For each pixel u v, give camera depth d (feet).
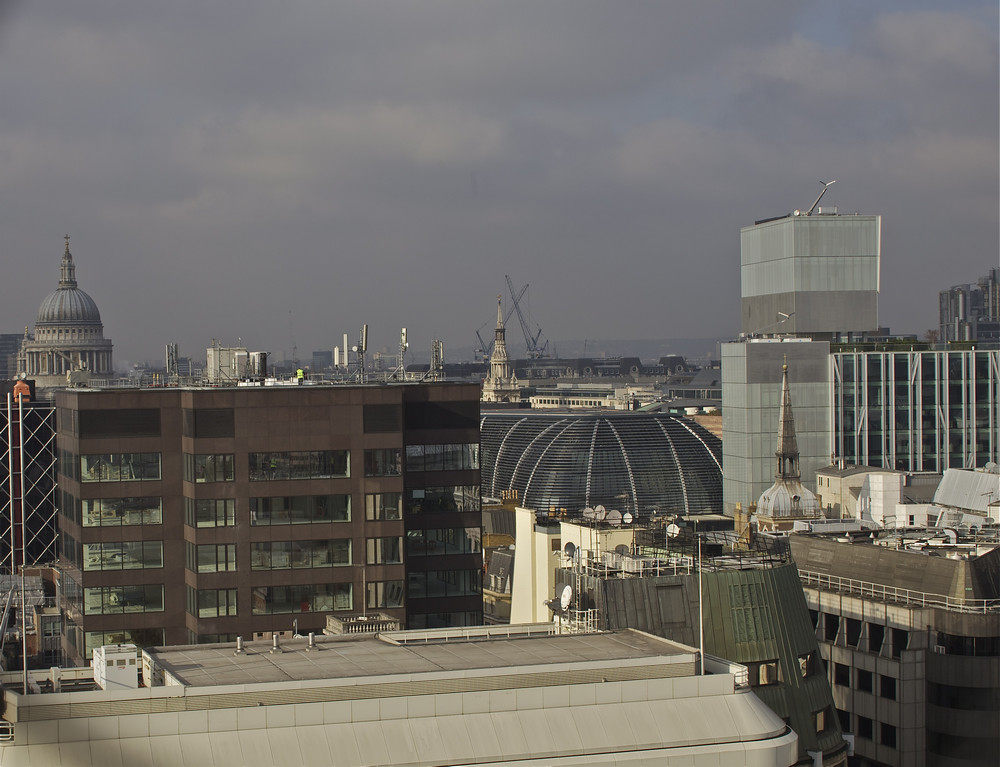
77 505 455.63
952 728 400.88
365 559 458.50
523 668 253.24
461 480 483.92
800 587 355.36
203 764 228.02
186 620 455.63
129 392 453.99
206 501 448.24
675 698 258.16
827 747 338.75
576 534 556.51
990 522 574.15
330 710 237.45
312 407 454.81
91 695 228.84
